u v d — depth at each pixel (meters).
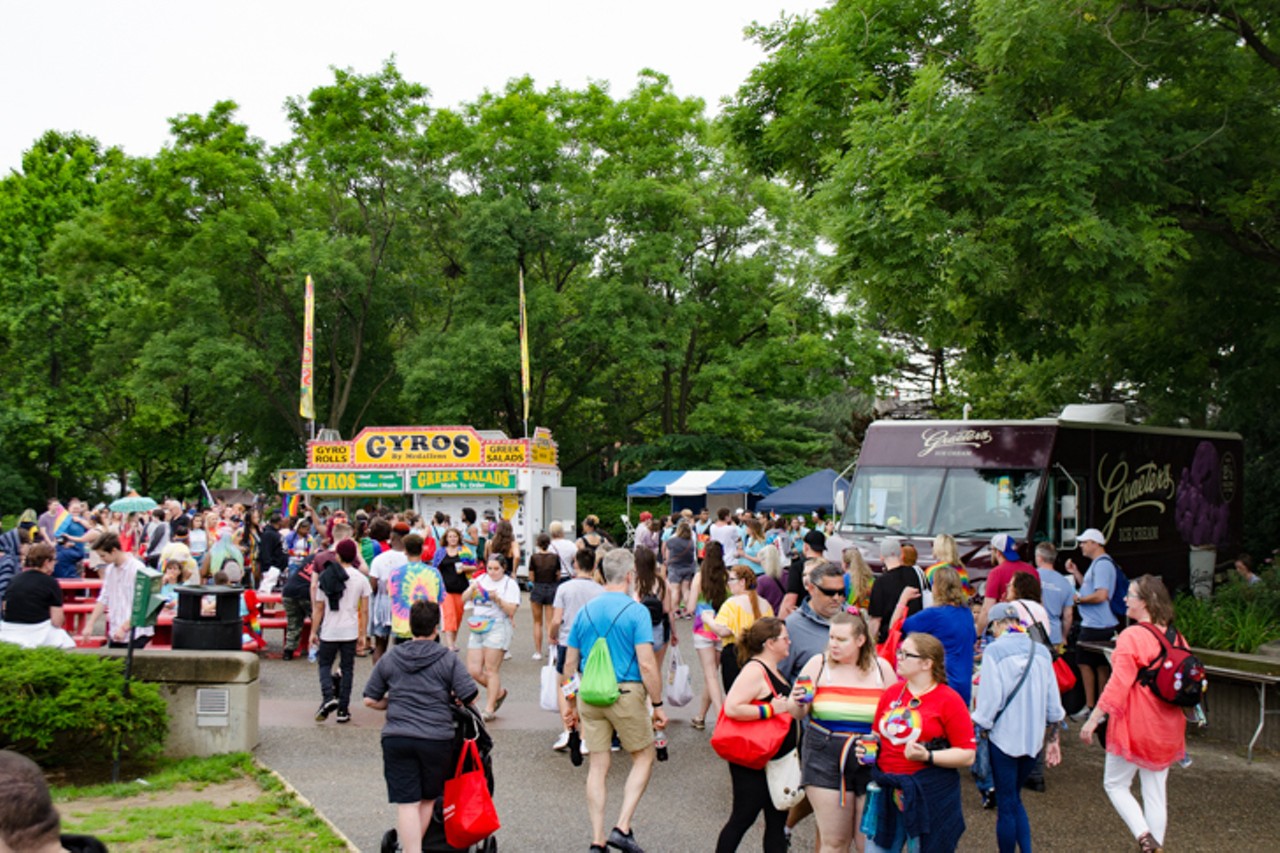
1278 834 7.98
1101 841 7.71
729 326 39.97
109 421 43.97
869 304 15.73
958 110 13.85
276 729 10.70
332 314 39.34
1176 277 18.03
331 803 8.16
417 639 6.52
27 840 2.79
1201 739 11.24
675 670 10.78
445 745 6.36
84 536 18.72
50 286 39.72
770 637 6.20
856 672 6.14
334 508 30.52
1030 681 6.93
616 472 46.81
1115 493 15.45
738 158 18.45
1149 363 21.09
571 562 15.46
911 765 5.73
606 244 38.75
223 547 15.52
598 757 7.03
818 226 16.44
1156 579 7.36
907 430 15.41
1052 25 13.40
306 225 40.59
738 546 20.75
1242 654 11.55
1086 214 12.62
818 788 6.04
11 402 38.97
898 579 9.45
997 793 7.00
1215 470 18.41
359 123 38.38
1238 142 14.98
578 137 39.56
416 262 40.88
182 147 37.19
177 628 10.41
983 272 13.48
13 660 8.83
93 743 9.30
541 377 39.16
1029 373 25.02
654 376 41.53
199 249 35.75
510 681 13.65
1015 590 8.45
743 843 7.47
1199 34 14.39
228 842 6.86
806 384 37.47
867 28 16.45
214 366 34.31
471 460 29.27
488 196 36.31
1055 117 13.61
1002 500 14.33
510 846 7.35
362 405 42.69
